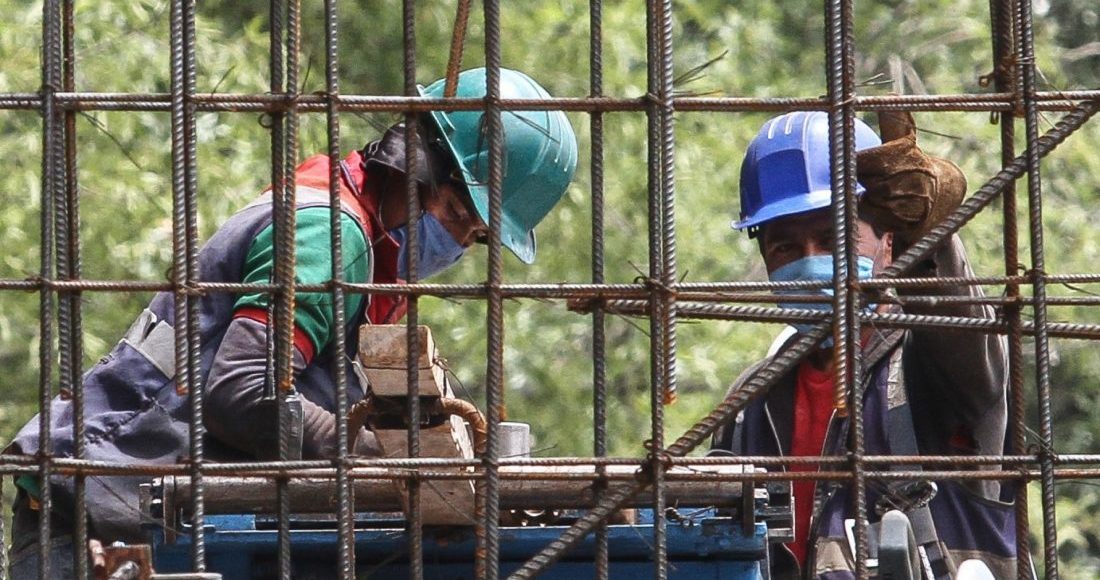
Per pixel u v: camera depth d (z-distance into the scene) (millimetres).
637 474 9797
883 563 9781
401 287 9773
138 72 26000
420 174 12602
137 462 11969
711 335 27750
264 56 27688
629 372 28781
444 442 10422
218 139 26641
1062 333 10219
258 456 11562
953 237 12312
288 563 9750
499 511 10406
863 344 12969
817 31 33000
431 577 10680
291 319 9859
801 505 13102
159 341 12219
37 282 9656
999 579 12828
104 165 25578
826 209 13164
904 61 31531
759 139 13680
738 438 13469
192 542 9680
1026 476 10031
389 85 29422
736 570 10570
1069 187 30234
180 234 9703
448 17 29234
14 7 26281
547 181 13344
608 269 28172
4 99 9758
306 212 11867
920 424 12875
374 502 10352
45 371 9680
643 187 28391
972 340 12297
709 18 30578
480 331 27906
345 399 9758
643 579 10641
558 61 28531
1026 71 10078
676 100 9797
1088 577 29703
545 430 28359
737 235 28500
